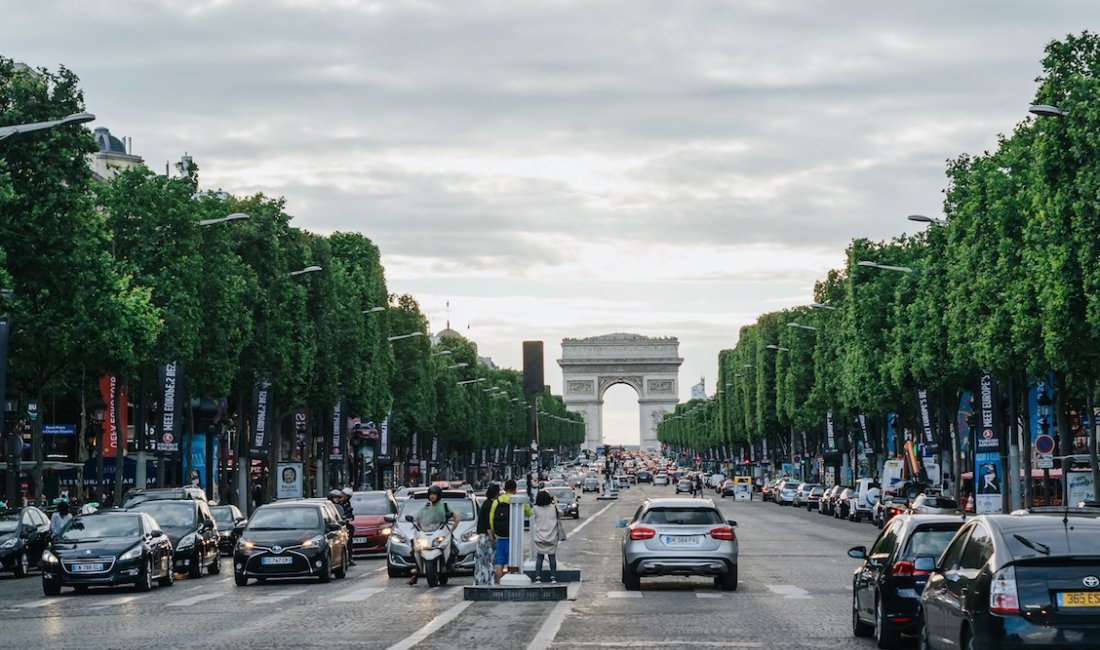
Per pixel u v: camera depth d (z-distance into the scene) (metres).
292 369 89.88
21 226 54.81
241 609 34.97
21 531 54.34
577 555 59.56
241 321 80.62
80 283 58.00
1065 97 47.22
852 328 97.50
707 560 38.53
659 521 39.06
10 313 56.84
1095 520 18.00
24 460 86.94
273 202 89.38
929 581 20.12
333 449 109.44
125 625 30.92
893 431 121.88
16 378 69.56
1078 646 16.67
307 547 44.88
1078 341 48.31
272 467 94.25
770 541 69.94
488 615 31.95
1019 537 17.58
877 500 98.38
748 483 180.00
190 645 26.06
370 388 113.88
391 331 139.12
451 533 43.72
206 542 50.72
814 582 42.38
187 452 81.00
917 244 96.94
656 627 28.67
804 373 138.38
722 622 29.73
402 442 155.62
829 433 131.88
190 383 78.06
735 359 199.88
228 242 78.69
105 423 92.88
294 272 90.44
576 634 27.28
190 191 74.00
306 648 25.20
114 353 64.25
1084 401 72.81
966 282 65.00
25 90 54.34
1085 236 45.16
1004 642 16.84
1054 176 46.81
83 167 55.53
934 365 77.19
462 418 187.25
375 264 123.06
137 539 43.19
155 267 73.12
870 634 26.61
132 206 72.50
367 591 41.06
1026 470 68.88
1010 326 59.91
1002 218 57.03
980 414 74.38
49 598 41.12
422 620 30.84
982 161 66.19
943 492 84.69
